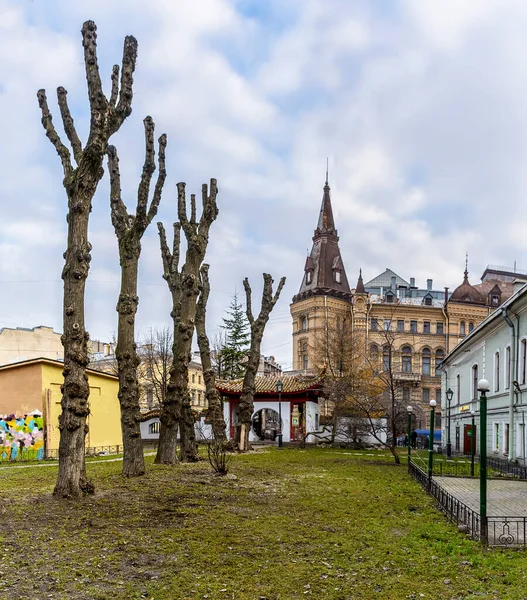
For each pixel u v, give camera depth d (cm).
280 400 3681
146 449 3206
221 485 1503
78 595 660
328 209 7562
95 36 1295
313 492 1484
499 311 2775
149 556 820
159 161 1738
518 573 795
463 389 4031
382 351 5969
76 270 1253
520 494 1658
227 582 728
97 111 1281
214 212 2078
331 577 765
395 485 1722
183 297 2000
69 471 1216
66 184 1291
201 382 7894
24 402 2575
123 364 1627
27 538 877
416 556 878
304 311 7088
